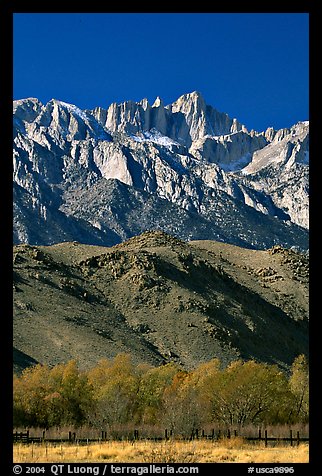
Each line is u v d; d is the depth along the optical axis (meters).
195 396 84.12
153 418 90.00
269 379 93.94
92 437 77.31
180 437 73.62
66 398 92.75
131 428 80.38
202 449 60.91
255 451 59.12
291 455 53.56
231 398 91.81
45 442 68.75
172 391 91.12
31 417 90.75
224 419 91.56
